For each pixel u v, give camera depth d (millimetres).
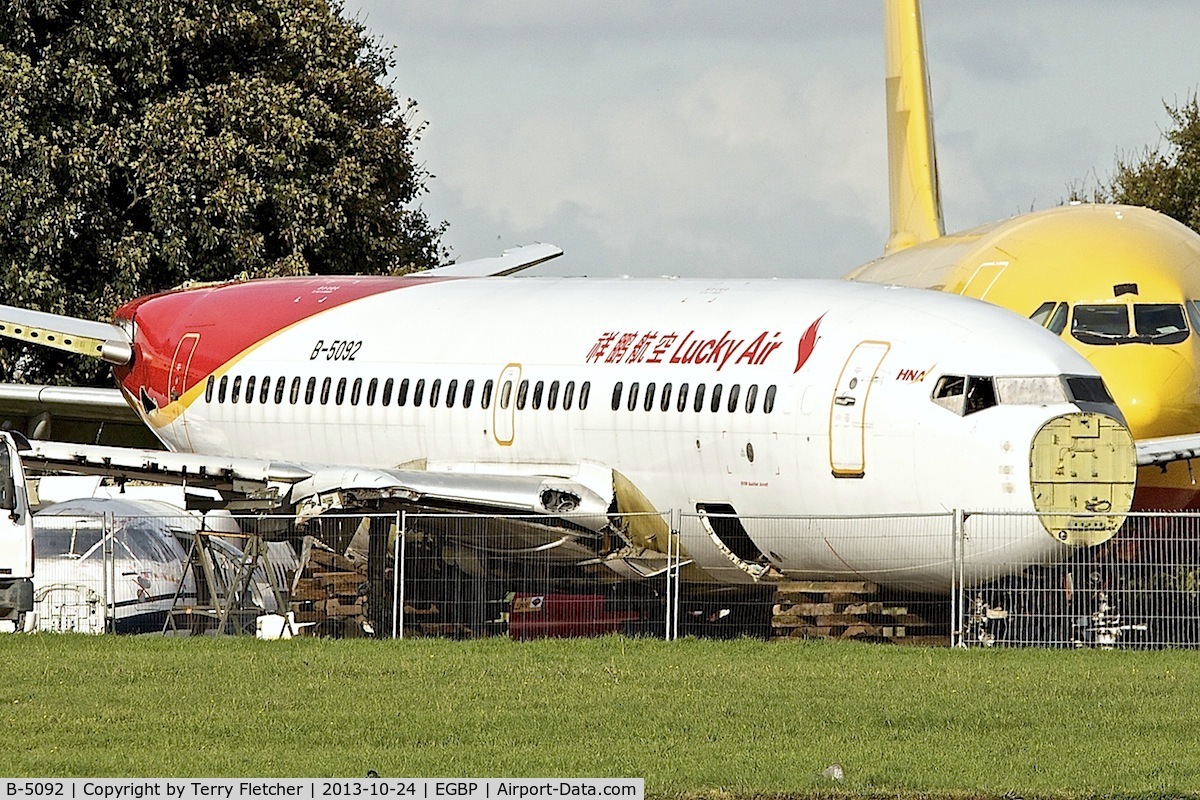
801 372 85125
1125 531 79312
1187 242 94812
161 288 173750
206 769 48812
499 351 99500
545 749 51750
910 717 56562
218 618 89062
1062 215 98250
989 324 82500
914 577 82125
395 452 103438
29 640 77562
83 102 163000
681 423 89125
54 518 91688
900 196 131625
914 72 130750
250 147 166000
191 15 169125
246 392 112000
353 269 179125
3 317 123625
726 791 46688
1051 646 78688
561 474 94812
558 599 93312
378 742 52938
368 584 90250
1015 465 78062
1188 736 53719
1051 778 47812
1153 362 88562
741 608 94188
